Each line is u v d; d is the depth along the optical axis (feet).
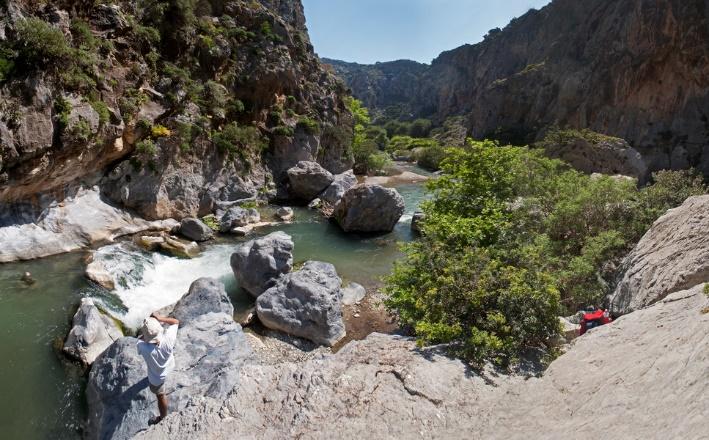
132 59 66.85
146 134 65.82
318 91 128.88
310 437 16.17
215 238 64.39
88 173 59.00
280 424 17.04
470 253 27.40
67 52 50.01
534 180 49.65
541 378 17.57
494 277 24.90
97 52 59.21
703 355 11.78
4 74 44.80
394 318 37.99
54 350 33.27
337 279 44.52
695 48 150.82
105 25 63.36
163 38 77.61
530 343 22.89
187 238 62.23
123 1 69.41
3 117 44.75
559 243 37.88
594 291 30.91
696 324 13.88
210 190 76.13
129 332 38.11
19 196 50.62
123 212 61.98
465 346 21.45
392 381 19.03
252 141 90.99
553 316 23.31
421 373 19.39
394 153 253.03
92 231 56.03
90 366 31.91
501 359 21.04
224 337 32.60
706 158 148.97
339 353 21.68
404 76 594.24
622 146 111.34
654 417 11.37
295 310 39.88
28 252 48.88
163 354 23.13
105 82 58.80
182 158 70.74
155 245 56.39
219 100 82.12
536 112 225.56
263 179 92.38
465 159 48.24
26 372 30.94
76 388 29.99
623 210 39.68
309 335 39.17
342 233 72.54
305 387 18.75
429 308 24.71
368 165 150.30
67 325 36.27
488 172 46.78
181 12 79.05
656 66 162.81
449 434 16.07
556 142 116.16
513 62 322.75
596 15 214.48
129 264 49.19
